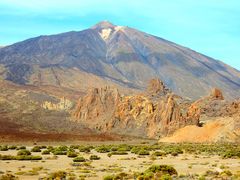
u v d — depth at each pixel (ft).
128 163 234.58
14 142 513.45
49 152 310.04
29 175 166.09
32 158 248.32
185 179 155.53
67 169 193.06
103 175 170.09
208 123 595.88
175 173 175.52
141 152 311.27
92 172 180.96
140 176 151.64
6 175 158.71
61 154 302.45
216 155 311.06
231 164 234.38
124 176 160.56
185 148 393.29
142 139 626.23
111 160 256.32
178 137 563.89
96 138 602.44
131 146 422.41
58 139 574.56
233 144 472.03
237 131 537.65
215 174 176.45
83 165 215.92
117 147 399.03
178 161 254.06
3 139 531.91
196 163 239.09
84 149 347.15
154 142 559.38
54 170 189.06
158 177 156.66
